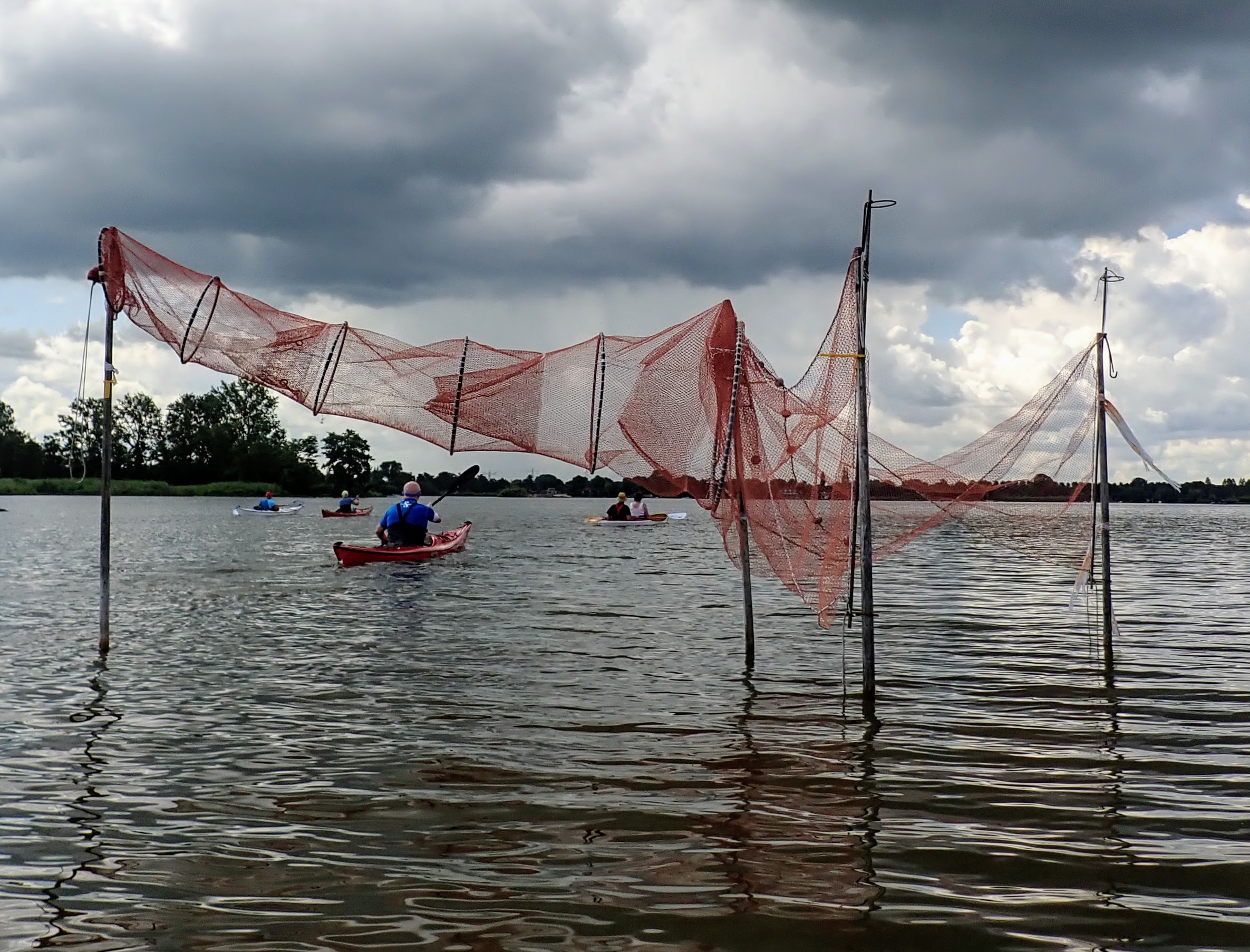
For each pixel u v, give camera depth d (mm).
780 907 5477
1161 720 9367
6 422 127938
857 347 9875
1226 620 15609
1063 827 6637
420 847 6289
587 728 9055
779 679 11148
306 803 7074
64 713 9562
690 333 10461
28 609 16484
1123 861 6078
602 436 10156
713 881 5801
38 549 30719
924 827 6633
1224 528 55531
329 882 5789
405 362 9984
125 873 5906
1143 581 21719
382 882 5785
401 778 7629
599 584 20891
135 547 31516
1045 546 30000
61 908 5473
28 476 120312
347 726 9102
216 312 10219
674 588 20016
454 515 73500
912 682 11000
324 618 15672
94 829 6590
